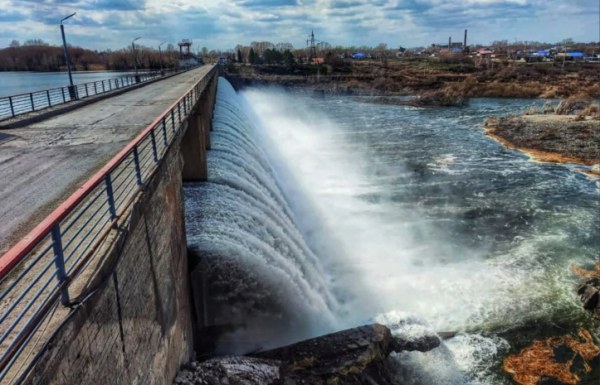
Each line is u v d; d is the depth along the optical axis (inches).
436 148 2175.2
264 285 731.4
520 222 1268.5
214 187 890.1
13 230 402.6
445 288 949.2
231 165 1044.5
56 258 251.1
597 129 2378.2
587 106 3181.6
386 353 673.6
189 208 789.2
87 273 294.5
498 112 3417.8
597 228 1223.5
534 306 885.2
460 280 978.1
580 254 1083.3
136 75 2206.0
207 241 686.5
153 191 457.7
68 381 249.6
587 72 5787.4
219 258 674.8
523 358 751.1
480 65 6899.6
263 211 936.9
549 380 709.3
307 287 840.3
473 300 906.7
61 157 657.0
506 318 851.4
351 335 661.9
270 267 741.9
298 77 5846.5
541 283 962.7
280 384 542.0
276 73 6422.2
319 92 4921.3
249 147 1339.8
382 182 1627.7
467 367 727.7
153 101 1357.0
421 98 4047.7
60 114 1091.3
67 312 256.2
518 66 6240.2
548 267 1026.1
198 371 524.1
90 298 278.4
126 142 754.8
